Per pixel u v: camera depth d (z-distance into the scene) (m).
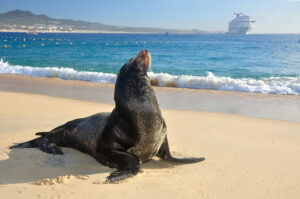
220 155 6.31
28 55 44.66
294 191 4.62
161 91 16.08
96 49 60.25
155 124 5.23
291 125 9.02
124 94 5.30
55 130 7.00
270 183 4.91
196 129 8.37
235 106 12.22
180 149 6.67
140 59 5.41
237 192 4.56
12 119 9.20
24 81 19.56
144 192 4.50
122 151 5.47
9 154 6.10
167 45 78.50
